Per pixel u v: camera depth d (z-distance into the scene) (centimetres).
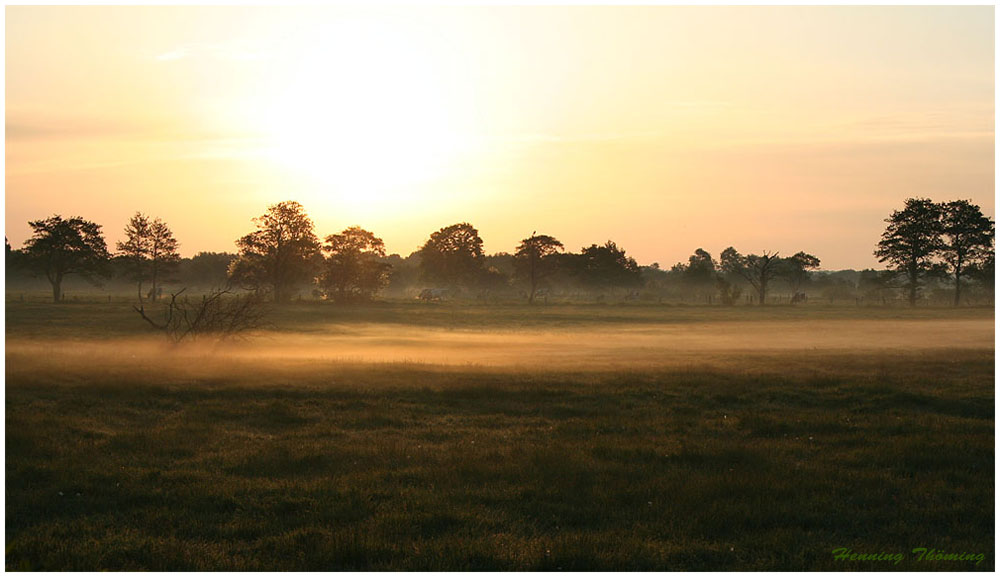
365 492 1124
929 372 2430
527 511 1058
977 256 11725
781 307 10619
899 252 11800
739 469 1262
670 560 896
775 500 1108
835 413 1773
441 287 16675
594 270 17138
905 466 1302
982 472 1262
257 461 1293
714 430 1589
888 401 1905
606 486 1161
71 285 17488
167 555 893
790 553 920
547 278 16238
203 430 1527
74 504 1067
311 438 1496
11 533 958
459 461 1299
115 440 1417
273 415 1695
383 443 1439
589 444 1432
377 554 898
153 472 1216
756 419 1656
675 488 1151
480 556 894
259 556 899
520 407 1838
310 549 909
